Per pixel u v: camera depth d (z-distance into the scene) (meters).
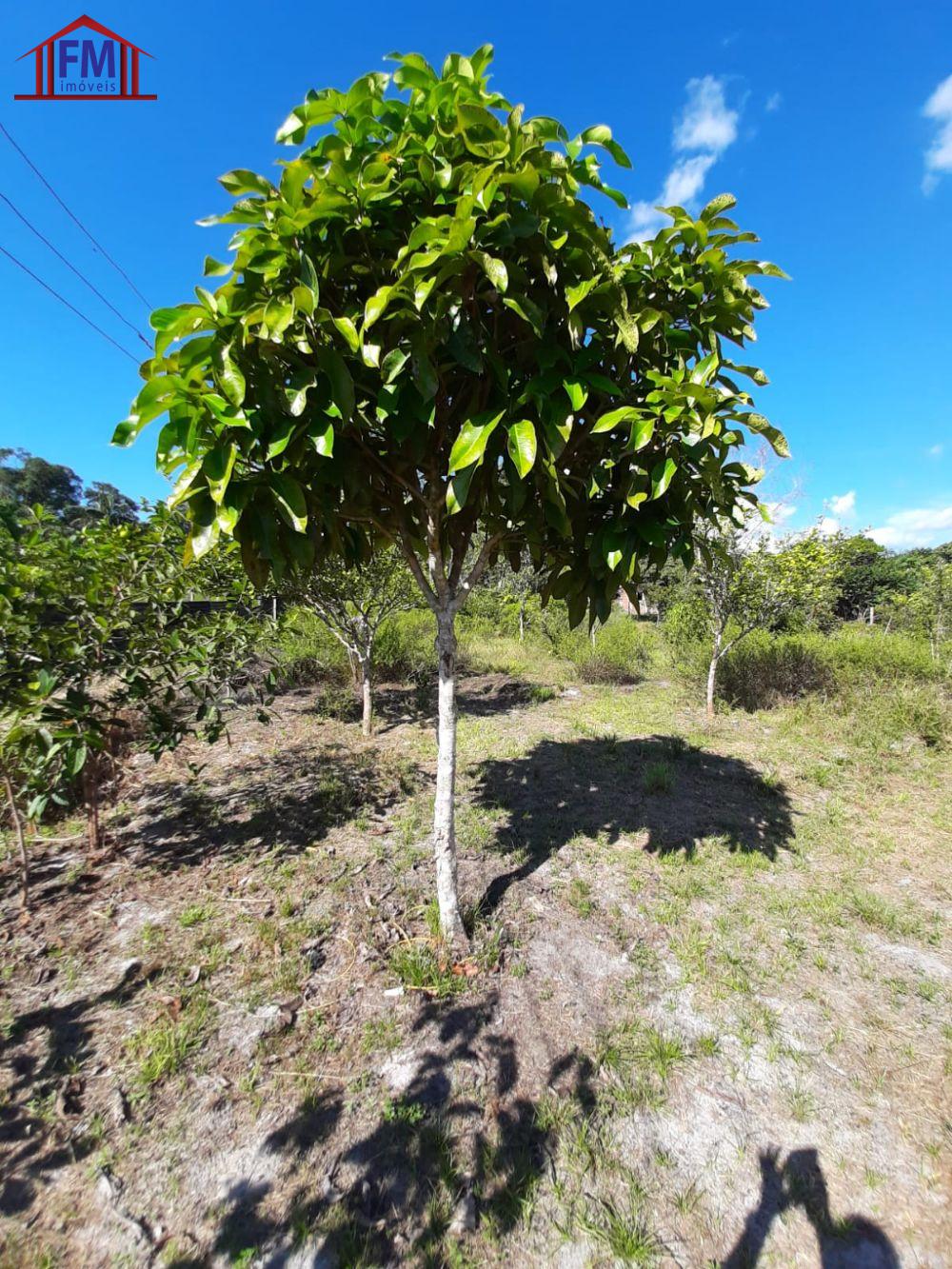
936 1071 1.90
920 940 2.60
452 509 1.71
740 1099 1.76
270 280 1.67
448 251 1.48
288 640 5.80
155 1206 1.42
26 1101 1.67
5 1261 1.29
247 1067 1.80
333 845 3.19
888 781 4.63
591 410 2.11
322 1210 1.42
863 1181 1.53
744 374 2.10
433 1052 1.87
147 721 3.19
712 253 1.97
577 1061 1.87
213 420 1.64
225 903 2.63
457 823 3.52
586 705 6.93
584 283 1.65
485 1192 1.47
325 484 1.97
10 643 2.55
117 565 3.07
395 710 6.42
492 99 1.80
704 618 7.69
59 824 3.44
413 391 1.78
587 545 2.32
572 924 2.57
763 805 4.04
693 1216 1.44
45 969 2.21
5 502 3.58
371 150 1.78
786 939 2.55
